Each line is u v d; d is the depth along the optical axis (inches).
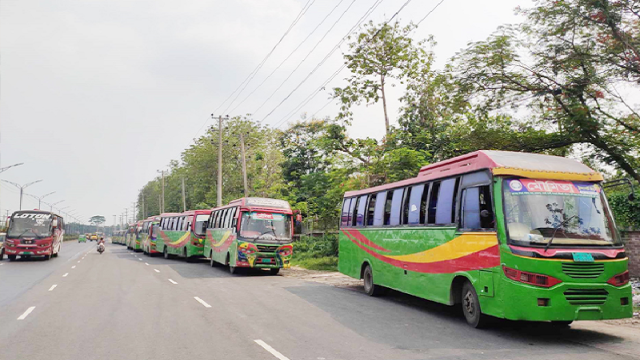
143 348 278.4
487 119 677.9
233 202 864.9
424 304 473.4
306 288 595.5
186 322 359.3
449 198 384.8
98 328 337.1
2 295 517.0
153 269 895.1
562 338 310.5
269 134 1899.6
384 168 861.2
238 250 756.6
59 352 269.9
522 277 294.4
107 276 741.3
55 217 1234.0
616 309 294.5
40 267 931.3
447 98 687.1
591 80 572.7
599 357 260.2
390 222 494.0
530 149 648.4
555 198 319.0
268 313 402.3
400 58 1067.9
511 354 266.7
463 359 254.8
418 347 283.0
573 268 291.7
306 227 1485.0
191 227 1127.6
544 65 610.9
